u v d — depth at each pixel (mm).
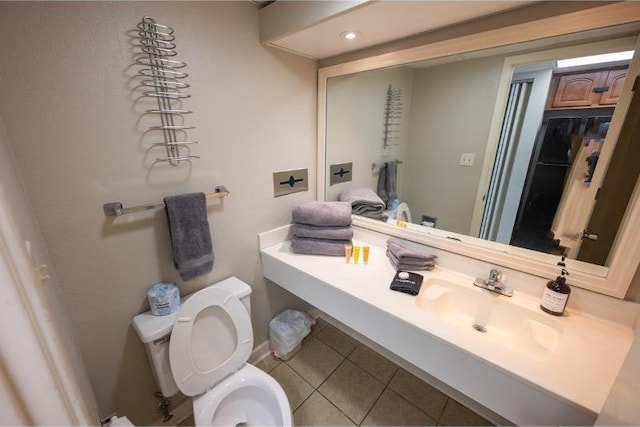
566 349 849
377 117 1490
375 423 1365
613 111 871
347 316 1238
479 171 1220
